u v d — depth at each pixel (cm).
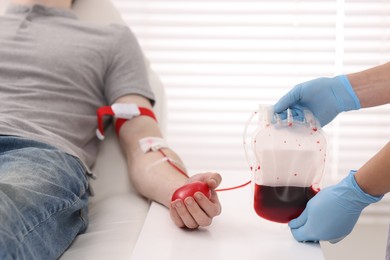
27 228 115
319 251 122
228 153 249
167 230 133
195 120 248
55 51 181
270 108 129
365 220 246
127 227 146
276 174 126
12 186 117
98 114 171
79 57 181
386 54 240
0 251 102
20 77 176
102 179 173
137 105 178
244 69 245
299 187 127
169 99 248
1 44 181
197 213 129
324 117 138
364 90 136
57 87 175
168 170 157
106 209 160
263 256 119
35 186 125
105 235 143
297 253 121
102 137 173
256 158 125
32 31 186
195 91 247
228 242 126
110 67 187
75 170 145
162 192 151
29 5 193
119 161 176
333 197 121
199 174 142
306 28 243
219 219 140
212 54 246
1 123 150
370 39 239
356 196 120
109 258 130
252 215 143
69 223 138
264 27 244
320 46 242
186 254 119
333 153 244
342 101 135
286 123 127
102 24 197
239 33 244
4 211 107
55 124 166
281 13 243
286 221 131
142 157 165
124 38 191
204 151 249
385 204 246
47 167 135
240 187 151
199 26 245
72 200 135
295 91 133
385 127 243
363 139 244
